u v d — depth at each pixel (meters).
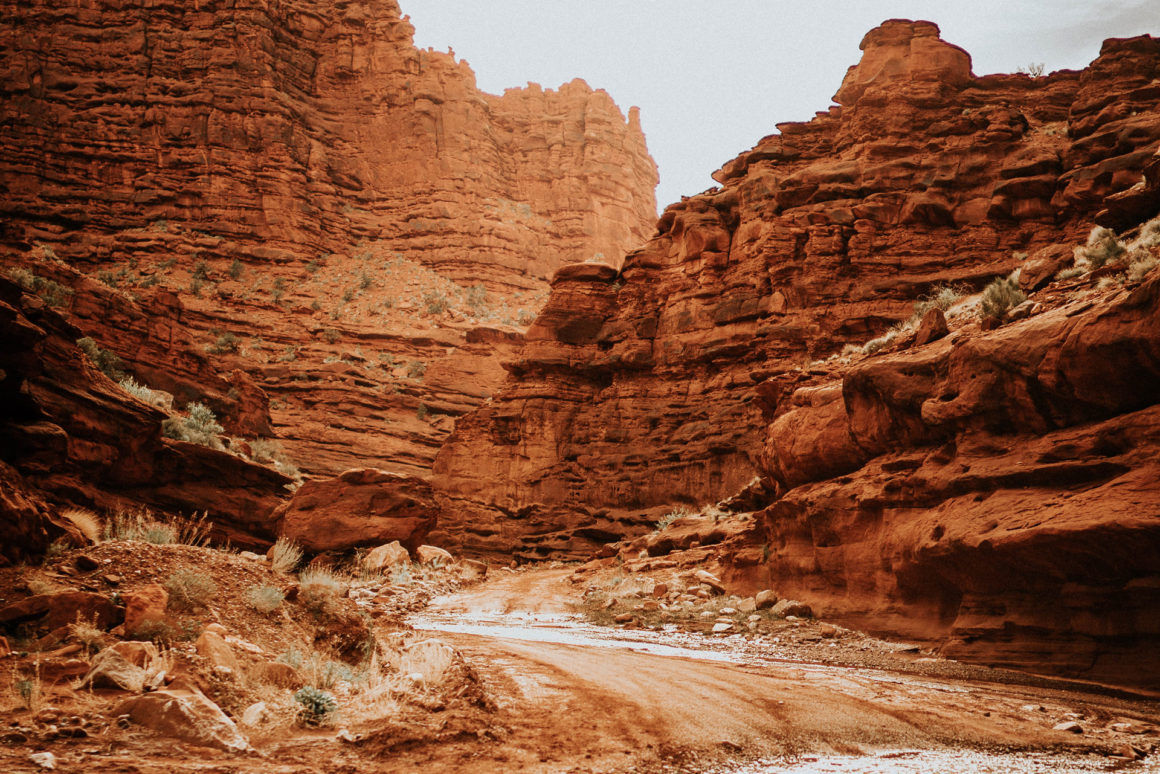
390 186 100.81
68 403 26.02
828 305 46.12
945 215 44.53
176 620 10.38
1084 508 14.17
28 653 9.07
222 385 48.16
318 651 11.66
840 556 21.27
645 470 49.53
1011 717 11.20
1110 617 13.97
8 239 39.75
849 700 11.95
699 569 28.55
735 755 9.29
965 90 47.72
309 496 34.50
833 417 23.23
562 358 55.25
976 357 17.92
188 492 31.92
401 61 103.69
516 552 50.78
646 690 12.11
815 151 51.47
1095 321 15.33
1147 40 42.31
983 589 16.39
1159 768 9.00
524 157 111.69
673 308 53.25
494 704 10.48
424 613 26.44
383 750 8.55
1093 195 39.62
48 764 6.72
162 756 7.46
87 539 12.64
